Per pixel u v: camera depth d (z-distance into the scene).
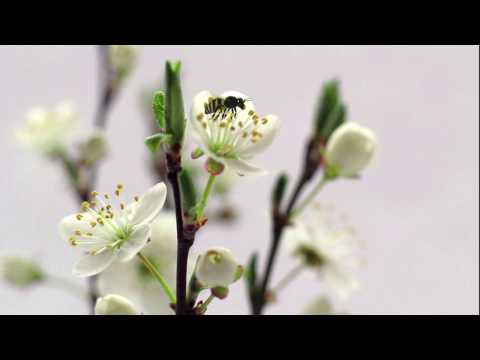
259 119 0.26
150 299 0.27
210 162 0.25
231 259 0.24
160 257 0.27
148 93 0.35
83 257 0.25
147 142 0.23
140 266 0.27
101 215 0.26
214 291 0.24
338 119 0.30
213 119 0.26
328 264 0.33
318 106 0.30
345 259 0.34
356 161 0.29
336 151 0.29
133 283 0.27
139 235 0.25
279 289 0.31
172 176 0.24
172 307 0.25
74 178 0.37
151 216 0.25
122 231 0.25
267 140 0.26
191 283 0.24
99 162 0.38
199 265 0.24
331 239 0.34
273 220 0.30
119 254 0.25
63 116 0.39
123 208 0.26
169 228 0.28
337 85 0.30
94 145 0.38
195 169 0.35
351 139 0.29
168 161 0.24
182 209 0.24
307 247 0.34
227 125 0.26
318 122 0.30
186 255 0.24
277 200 0.30
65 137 0.38
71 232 0.26
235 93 0.26
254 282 0.30
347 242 0.34
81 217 0.26
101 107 0.38
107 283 0.27
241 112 0.26
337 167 0.30
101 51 0.38
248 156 0.26
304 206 0.30
